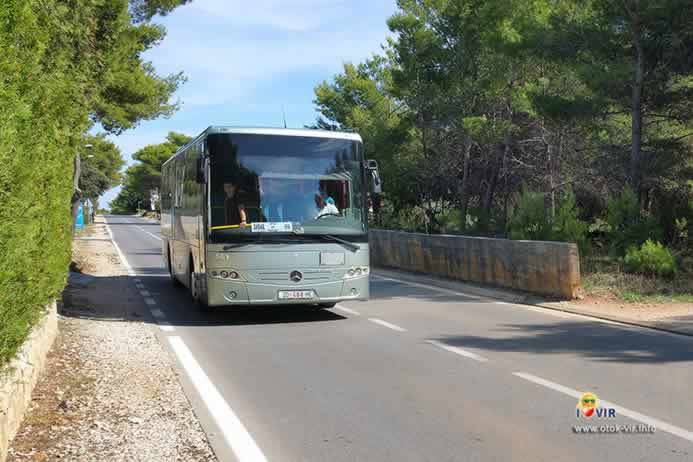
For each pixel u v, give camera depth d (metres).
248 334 11.10
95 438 5.66
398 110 43.31
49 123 7.24
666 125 24.17
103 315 13.05
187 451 5.39
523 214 20.45
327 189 12.35
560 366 8.32
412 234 21.17
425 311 13.52
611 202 19.08
